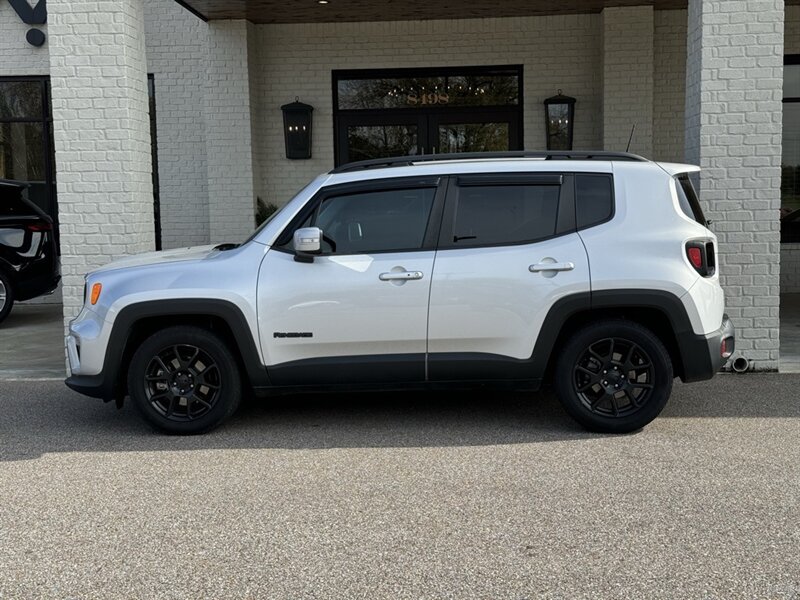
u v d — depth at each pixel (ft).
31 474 16.83
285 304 18.75
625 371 18.70
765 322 24.81
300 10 38.99
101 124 25.80
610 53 39.68
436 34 41.37
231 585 11.82
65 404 22.90
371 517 14.16
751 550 12.57
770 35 23.93
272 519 14.19
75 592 11.71
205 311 18.78
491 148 42.34
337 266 18.75
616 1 38.60
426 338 18.74
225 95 40.63
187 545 13.20
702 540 12.96
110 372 19.12
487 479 15.96
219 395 19.21
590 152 19.42
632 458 17.07
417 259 18.69
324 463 17.17
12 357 30.14
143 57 27.09
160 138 43.80
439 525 13.75
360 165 19.63
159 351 19.12
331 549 12.92
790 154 42.37
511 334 18.63
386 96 42.34
